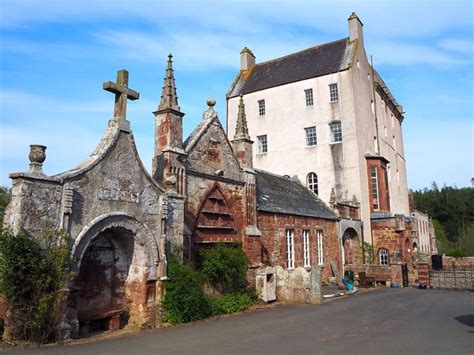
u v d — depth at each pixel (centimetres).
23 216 892
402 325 1191
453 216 8412
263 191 2214
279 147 3628
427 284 2470
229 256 1502
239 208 1753
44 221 930
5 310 862
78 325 977
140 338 991
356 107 3338
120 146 1151
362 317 1345
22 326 866
